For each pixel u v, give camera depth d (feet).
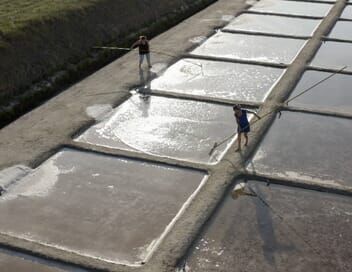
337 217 28.89
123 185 31.89
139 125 39.27
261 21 65.46
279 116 40.65
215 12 68.49
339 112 41.14
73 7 55.88
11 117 41.98
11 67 44.88
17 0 58.54
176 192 31.22
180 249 26.07
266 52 54.85
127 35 59.62
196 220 28.14
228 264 25.41
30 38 48.42
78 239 27.17
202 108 42.11
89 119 39.47
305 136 37.68
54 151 35.35
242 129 34.19
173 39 57.72
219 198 30.12
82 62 51.72
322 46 56.54
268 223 28.35
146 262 25.46
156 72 48.75
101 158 34.83
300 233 27.55
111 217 28.91
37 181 32.22
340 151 35.68
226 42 57.62
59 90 47.37
